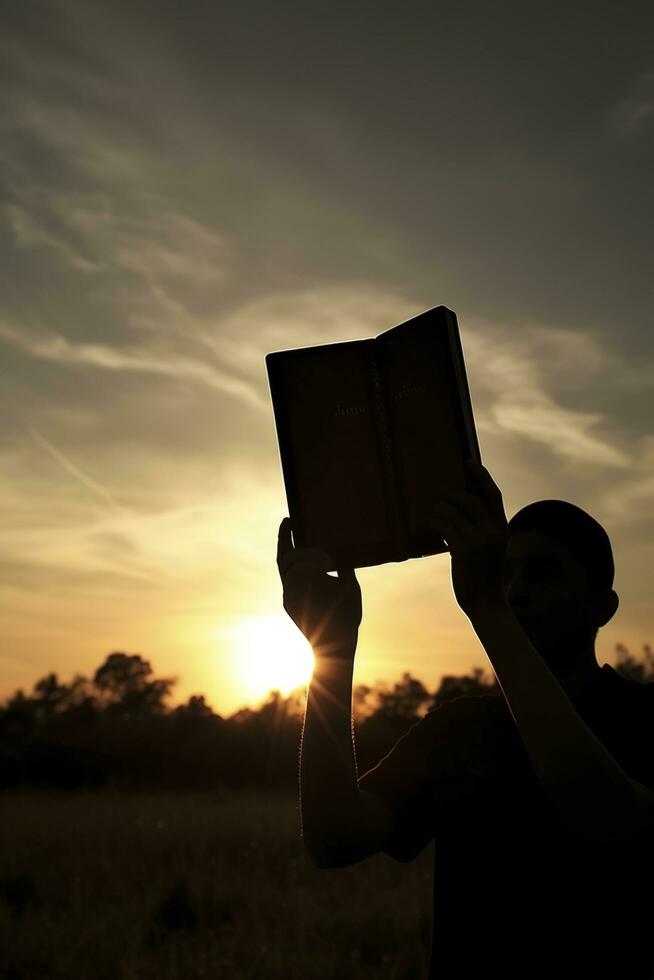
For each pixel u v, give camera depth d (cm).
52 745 4366
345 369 157
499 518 141
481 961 161
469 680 5341
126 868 1198
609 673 176
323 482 156
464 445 144
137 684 11619
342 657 158
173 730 4769
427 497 149
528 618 170
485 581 141
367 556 154
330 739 159
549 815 163
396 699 8556
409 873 1130
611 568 175
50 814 2158
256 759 4250
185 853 1324
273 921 873
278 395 158
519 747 172
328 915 873
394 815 175
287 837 1482
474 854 168
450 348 146
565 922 158
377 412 155
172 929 841
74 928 825
